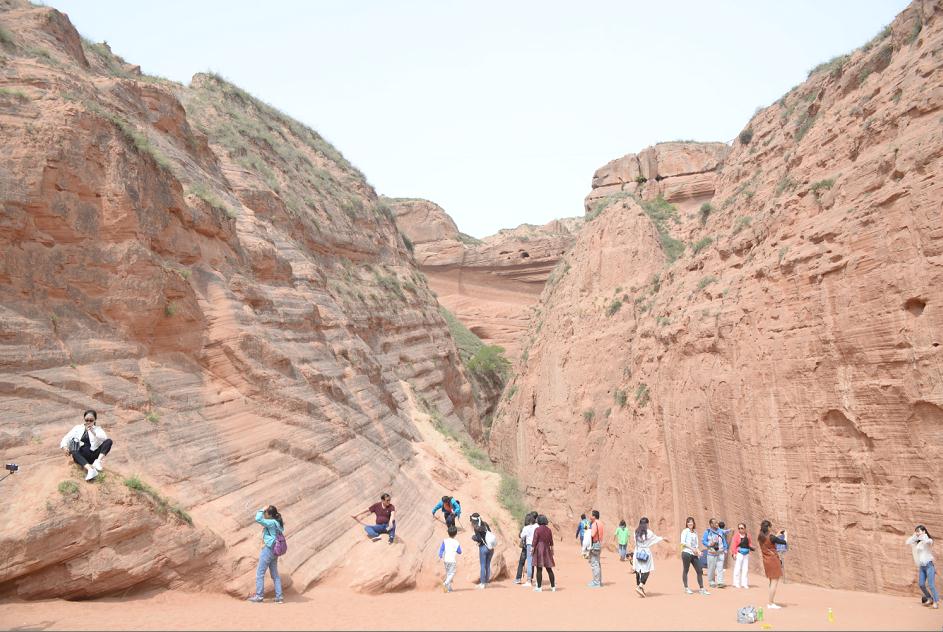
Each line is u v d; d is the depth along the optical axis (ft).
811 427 62.69
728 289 82.99
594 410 126.93
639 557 47.21
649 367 107.86
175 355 46.78
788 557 63.77
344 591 43.29
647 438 101.86
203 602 34.94
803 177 74.28
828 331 61.00
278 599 37.65
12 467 30.40
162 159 51.65
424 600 42.70
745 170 99.40
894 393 53.67
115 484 33.99
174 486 38.91
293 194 104.42
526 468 140.36
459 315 243.81
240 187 83.05
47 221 39.91
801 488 63.21
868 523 55.57
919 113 57.62
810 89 92.38
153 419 40.98
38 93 42.70
